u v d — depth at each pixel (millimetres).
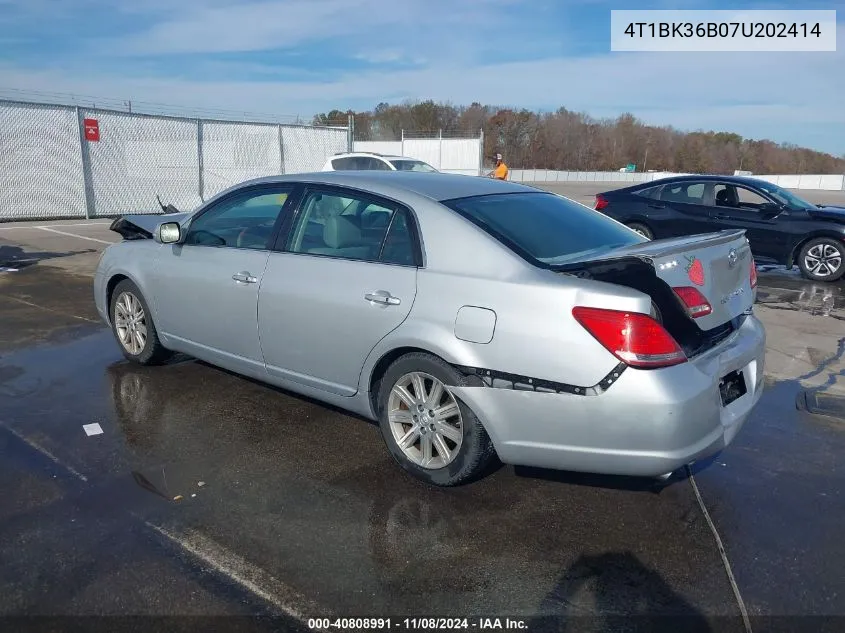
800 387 5297
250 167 19922
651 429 2932
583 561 2961
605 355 2951
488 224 3541
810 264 10258
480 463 3398
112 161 16922
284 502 3379
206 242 4660
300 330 3973
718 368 3152
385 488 3549
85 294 7938
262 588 2719
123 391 4805
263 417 4422
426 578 2816
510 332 3145
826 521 3314
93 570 2795
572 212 4160
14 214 15383
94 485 3486
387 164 15391
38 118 15422
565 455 3129
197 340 4707
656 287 3043
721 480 3717
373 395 3816
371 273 3666
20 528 3076
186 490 3467
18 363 5375
